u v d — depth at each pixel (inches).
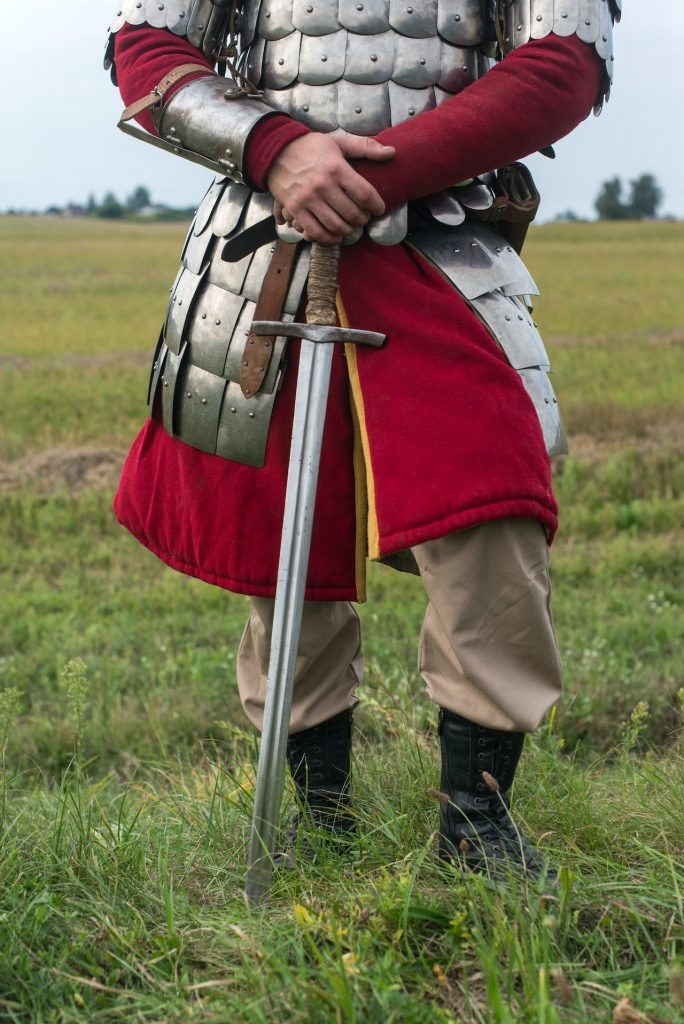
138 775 156.8
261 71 84.0
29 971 70.6
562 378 546.0
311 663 89.2
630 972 67.6
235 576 85.0
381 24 81.0
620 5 84.1
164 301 1094.4
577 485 335.6
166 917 76.6
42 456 396.2
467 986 67.5
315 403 73.4
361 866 84.0
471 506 73.7
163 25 85.0
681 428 410.6
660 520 293.0
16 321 915.4
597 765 139.1
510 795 89.4
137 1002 67.4
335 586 84.4
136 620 226.5
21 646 214.4
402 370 76.8
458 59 82.4
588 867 82.2
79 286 1240.2
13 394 527.5
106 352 721.0
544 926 68.4
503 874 77.6
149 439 92.5
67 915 77.2
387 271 78.8
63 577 264.2
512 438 75.1
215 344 83.6
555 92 78.9
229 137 78.0
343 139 76.4
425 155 76.5
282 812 95.5
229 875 85.6
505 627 76.7
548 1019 59.1
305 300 81.0
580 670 172.4
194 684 182.9
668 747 133.4
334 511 83.3
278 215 78.9
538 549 77.3
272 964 66.2
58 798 104.4
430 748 111.3
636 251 1669.5
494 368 76.2
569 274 1284.4
